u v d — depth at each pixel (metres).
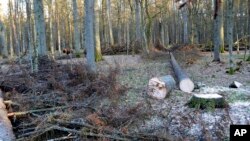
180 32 37.12
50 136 5.71
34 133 5.59
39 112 6.86
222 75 11.53
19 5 20.08
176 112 6.77
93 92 8.31
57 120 5.86
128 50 23.14
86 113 6.48
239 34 29.59
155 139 5.31
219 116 6.37
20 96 7.65
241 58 16.19
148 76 11.44
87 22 11.63
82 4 31.00
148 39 21.23
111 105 6.92
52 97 7.64
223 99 6.96
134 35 26.52
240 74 11.65
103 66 14.20
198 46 23.88
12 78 9.07
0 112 6.07
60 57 17.77
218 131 5.54
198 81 10.51
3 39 24.33
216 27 15.33
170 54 17.27
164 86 8.02
